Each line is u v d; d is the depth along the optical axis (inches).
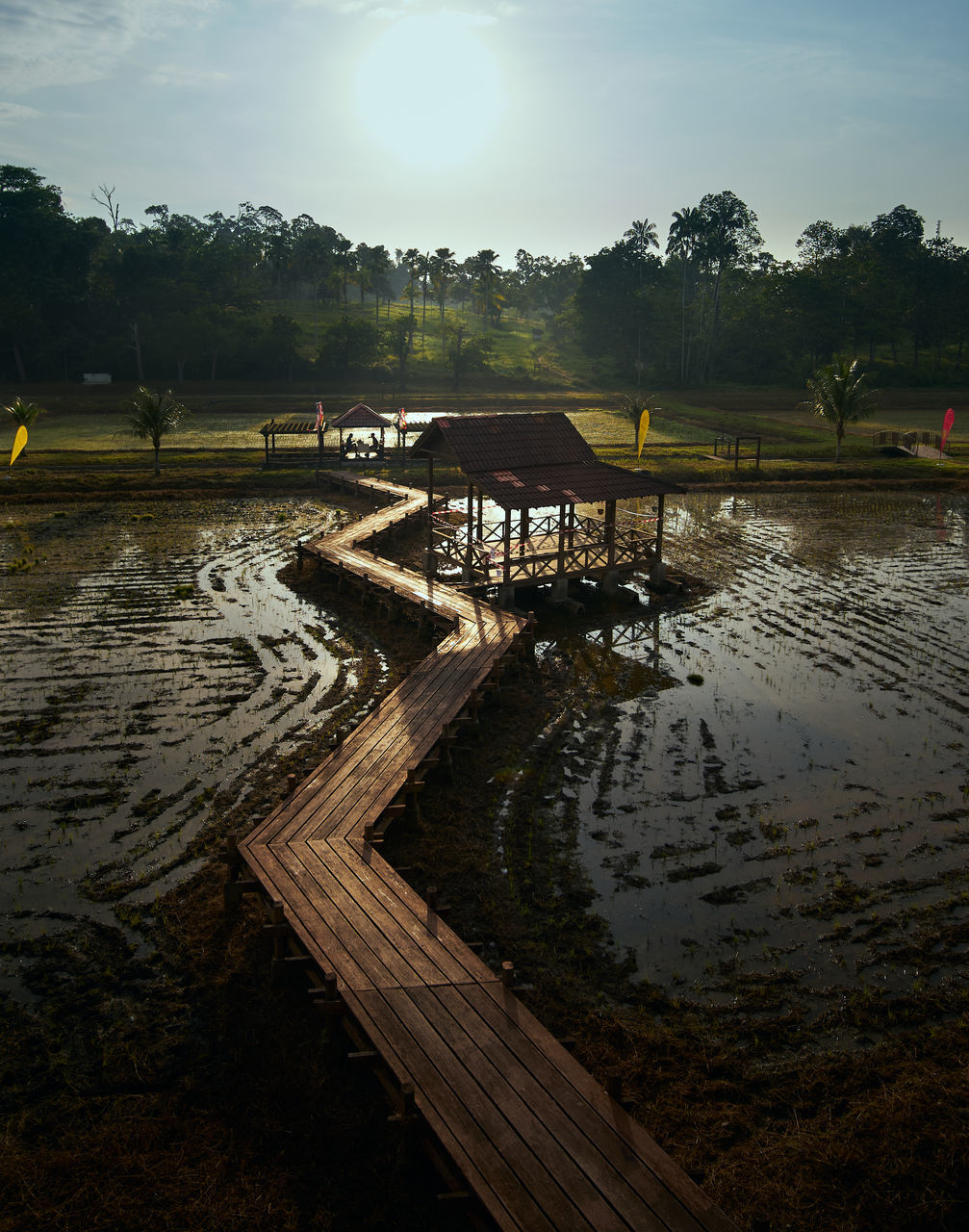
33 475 1675.7
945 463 1915.6
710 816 539.5
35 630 860.0
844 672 774.5
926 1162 302.5
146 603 954.7
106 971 402.6
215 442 2271.2
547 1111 293.9
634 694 729.0
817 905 451.5
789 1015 374.9
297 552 1099.9
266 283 5610.2
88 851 494.9
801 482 1777.8
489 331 5280.5
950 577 1084.5
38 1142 315.3
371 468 1819.6
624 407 3038.9
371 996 350.3
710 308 4345.5
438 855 497.0
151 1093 337.4
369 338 3794.3
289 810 498.3
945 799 557.6
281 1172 301.4
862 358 4247.0
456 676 698.8
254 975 401.7
